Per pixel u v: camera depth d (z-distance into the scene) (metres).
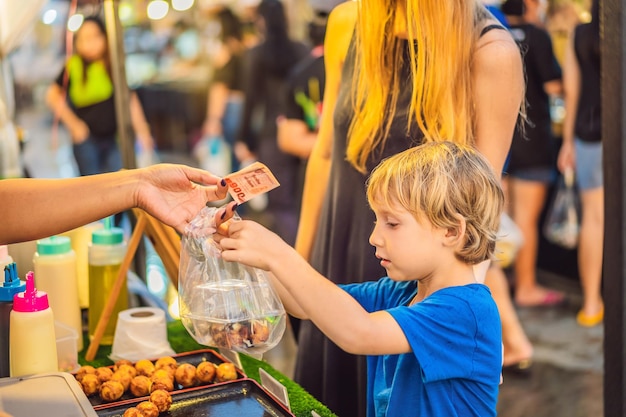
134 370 1.31
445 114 1.37
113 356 1.47
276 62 4.19
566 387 3.07
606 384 1.00
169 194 1.19
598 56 3.35
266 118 4.14
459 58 1.36
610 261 0.97
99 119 3.92
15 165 2.29
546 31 3.56
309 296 1.01
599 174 3.52
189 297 1.15
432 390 1.07
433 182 1.05
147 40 5.50
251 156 4.65
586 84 3.42
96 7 3.81
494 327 1.09
